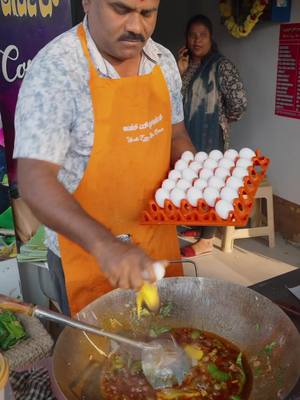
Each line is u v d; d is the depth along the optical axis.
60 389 0.74
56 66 0.96
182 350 0.91
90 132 1.05
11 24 1.60
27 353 1.55
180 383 0.87
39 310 0.81
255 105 3.08
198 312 1.00
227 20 2.92
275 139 2.97
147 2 0.91
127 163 1.12
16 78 1.66
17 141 0.93
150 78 1.09
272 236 2.88
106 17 0.94
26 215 1.81
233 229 2.79
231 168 1.25
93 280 1.22
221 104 2.79
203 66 2.75
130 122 1.09
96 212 1.15
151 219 1.15
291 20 2.65
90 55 1.01
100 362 0.90
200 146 2.84
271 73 2.89
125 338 0.87
